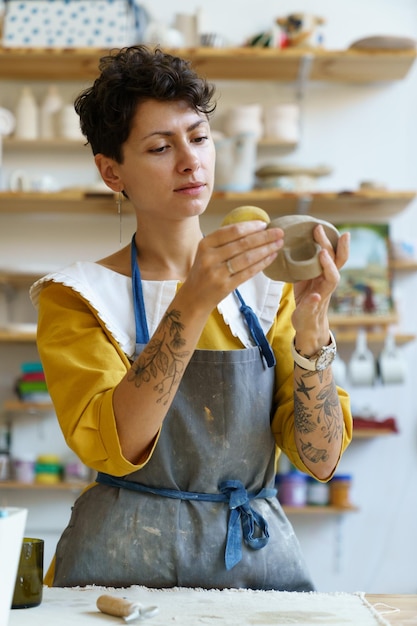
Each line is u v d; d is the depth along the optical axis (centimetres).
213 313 165
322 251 135
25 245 430
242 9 433
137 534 151
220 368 158
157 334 137
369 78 427
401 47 395
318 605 132
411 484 428
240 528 154
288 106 417
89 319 160
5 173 432
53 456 412
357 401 432
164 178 156
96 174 433
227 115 409
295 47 399
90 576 151
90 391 148
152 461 155
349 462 430
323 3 436
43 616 124
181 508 154
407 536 426
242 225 130
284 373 169
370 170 432
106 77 158
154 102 154
